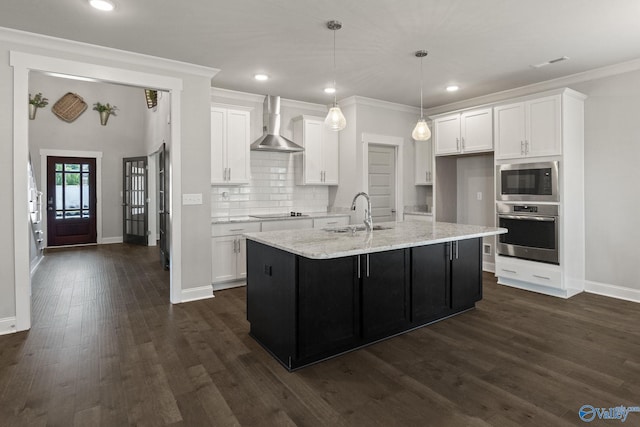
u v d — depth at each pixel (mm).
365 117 5395
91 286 4551
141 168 8086
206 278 4070
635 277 3857
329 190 5875
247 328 3197
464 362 2541
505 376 2346
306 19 2875
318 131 5398
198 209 3994
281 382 2289
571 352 2678
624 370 2408
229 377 2352
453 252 3383
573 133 4023
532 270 4184
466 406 2023
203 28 3018
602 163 4055
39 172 7531
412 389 2203
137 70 3602
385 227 3641
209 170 4043
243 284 4598
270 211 5348
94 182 8125
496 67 3992
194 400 2092
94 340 2918
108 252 7035
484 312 3553
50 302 3896
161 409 2006
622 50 3514
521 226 4281
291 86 4715
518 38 3232
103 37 3166
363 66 3955
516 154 4285
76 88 7895
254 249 2953
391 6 2682
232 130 4664
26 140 3113
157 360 2582
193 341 2912
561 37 3215
